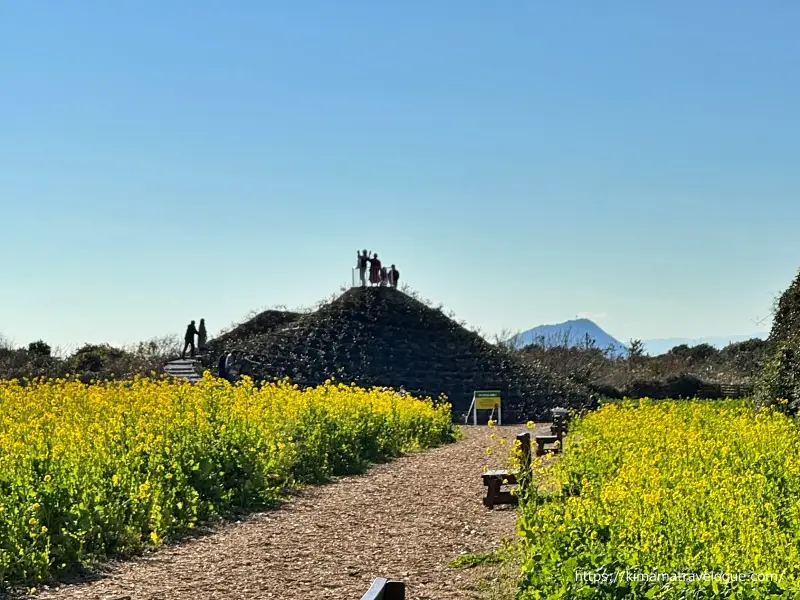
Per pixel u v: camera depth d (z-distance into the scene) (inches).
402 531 516.4
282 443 719.1
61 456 507.8
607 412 900.6
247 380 978.1
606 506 386.0
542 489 540.1
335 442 792.9
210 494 577.6
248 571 424.2
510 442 1061.8
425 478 741.9
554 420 1023.0
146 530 495.8
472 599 367.6
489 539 488.1
